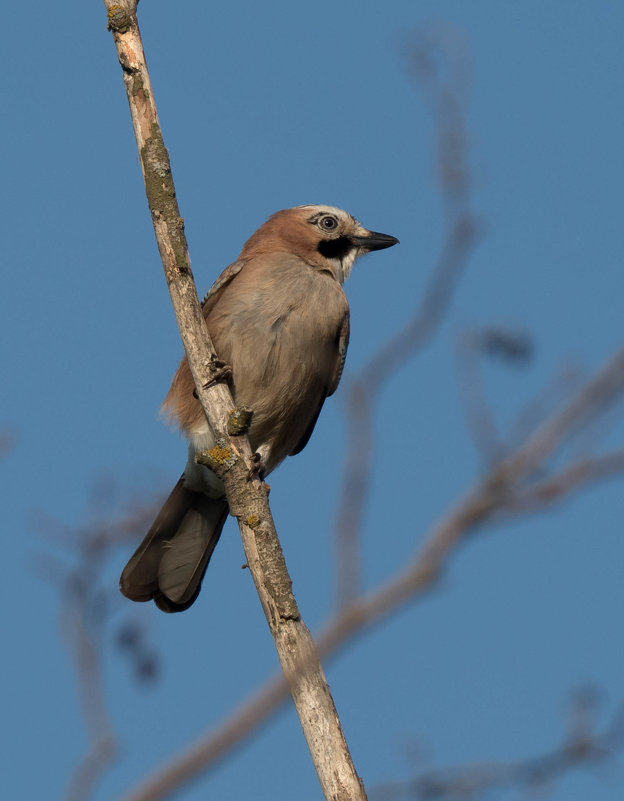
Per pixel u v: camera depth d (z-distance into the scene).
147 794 2.45
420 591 2.57
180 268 7.75
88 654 5.51
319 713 5.81
